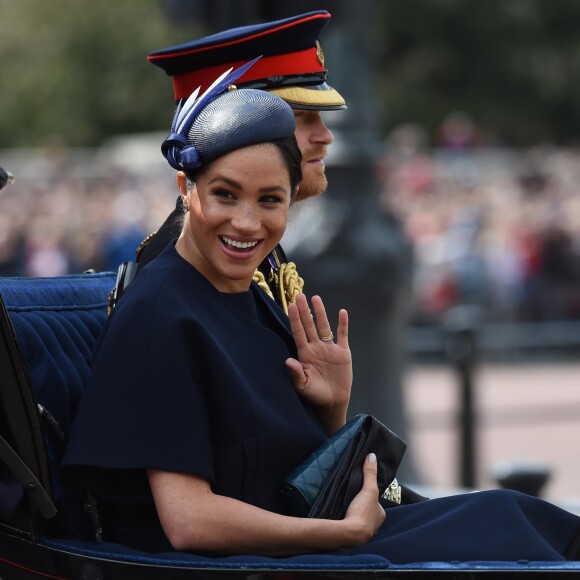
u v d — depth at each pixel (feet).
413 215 142.51
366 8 68.23
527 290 136.26
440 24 266.57
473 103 268.41
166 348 26.13
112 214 134.21
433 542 26.13
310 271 66.33
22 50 253.85
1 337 26.02
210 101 27.17
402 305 68.90
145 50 243.81
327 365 29.14
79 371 29.58
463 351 77.56
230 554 25.82
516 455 92.89
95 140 247.29
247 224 26.45
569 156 176.86
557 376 131.13
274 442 26.89
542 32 275.39
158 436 25.79
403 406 69.31
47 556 26.40
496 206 146.61
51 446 27.89
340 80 68.28
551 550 26.04
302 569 24.50
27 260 130.31
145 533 27.58
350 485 26.86
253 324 28.04
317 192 34.35
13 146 247.50
